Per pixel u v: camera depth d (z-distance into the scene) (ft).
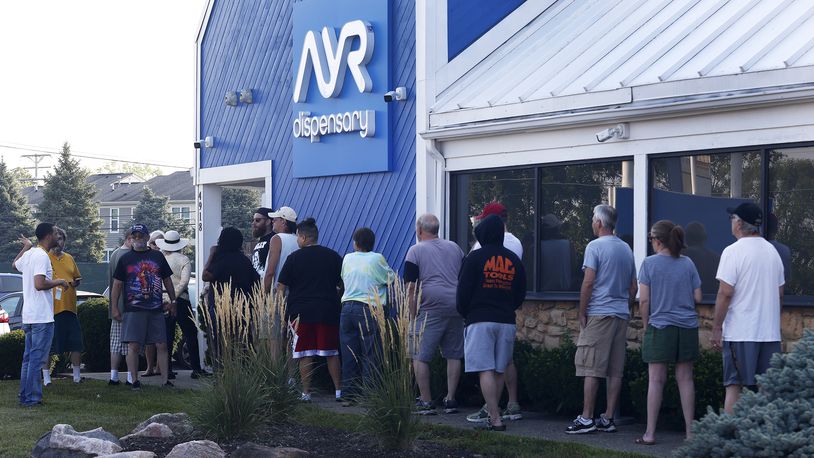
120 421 31.94
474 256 29.17
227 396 26.99
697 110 30.25
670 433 29.22
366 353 31.22
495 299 29.19
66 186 199.00
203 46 54.29
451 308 32.17
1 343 46.98
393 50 40.96
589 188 34.01
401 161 40.42
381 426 25.86
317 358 38.68
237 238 39.06
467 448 26.50
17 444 28.19
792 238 28.78
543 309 35.06
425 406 32.65
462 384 35.27
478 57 40.11
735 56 30.35
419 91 39.34
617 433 29.25
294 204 46.44
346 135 42.98
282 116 47.44
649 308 27.14
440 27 39.29
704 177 30.81
